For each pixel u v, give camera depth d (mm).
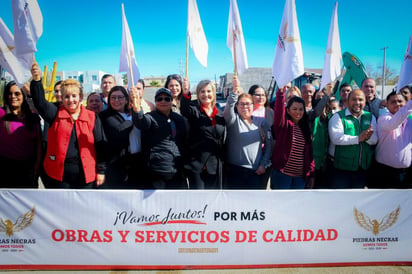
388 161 3475
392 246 2871
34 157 3348
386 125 3367
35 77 2848
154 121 3096
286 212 2785
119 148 3150
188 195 2740
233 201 2756
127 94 3324
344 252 2850
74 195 2707
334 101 4957
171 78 4809
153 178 3096
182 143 3258
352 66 7191
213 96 3248
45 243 2740
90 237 2742
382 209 2830
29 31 2814
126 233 2748
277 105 3363
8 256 2742
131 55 3402
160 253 2779
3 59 2893
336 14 3705
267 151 3523
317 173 4012
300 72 3156
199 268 2807
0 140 3102
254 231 2791
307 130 3488
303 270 2805
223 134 3318
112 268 2775
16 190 2689
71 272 2744
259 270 2795
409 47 3176
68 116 2943
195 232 2771
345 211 2811
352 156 3459
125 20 3307
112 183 3180
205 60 3887
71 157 2924
